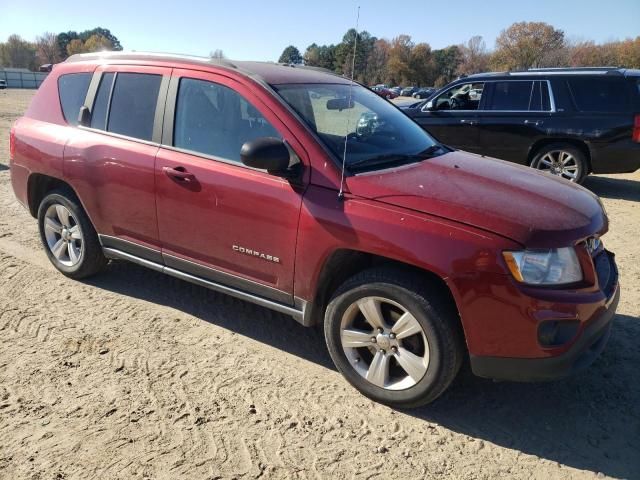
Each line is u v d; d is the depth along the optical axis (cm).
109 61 430
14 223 632
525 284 271
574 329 278
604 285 304
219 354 367
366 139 361
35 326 396
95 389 325
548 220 284
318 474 266
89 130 427
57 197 454
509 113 888
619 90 822
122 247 421
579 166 854
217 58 392
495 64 9225
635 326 414
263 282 347
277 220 327
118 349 369
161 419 301
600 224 310
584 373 355
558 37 8881
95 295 448
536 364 277
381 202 299
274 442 286
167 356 362
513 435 298
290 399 322
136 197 394
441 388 296
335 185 313
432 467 273
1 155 1088
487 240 273
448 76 9494
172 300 443
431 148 400
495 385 343
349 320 322
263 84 349
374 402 322
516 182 335
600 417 314
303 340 390
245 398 321
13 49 11056
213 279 375
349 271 333
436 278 294
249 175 340
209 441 285
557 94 854
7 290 452
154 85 396
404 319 299
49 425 293
